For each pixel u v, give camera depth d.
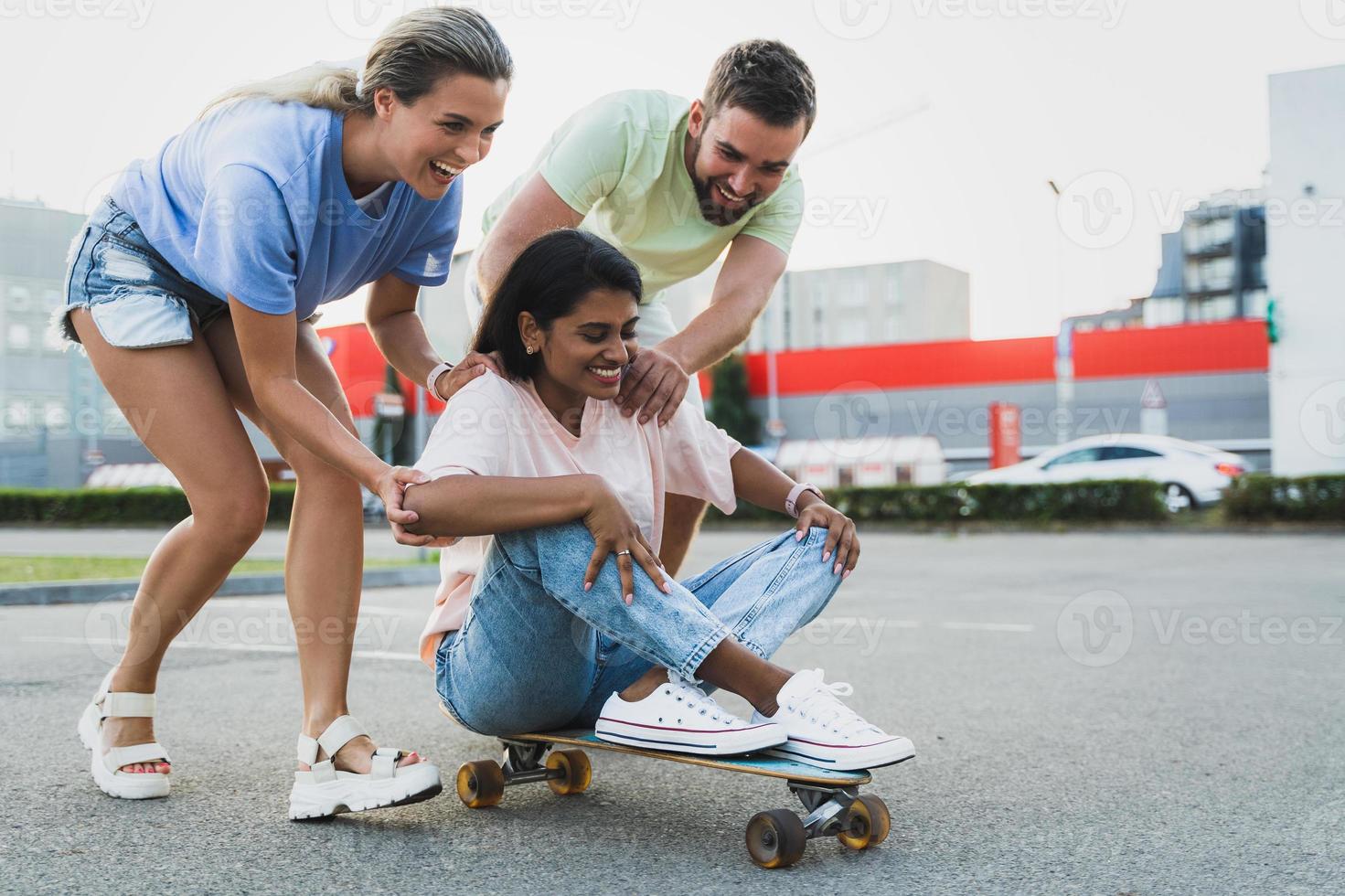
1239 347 18.52
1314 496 15.50
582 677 2.08
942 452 21.45
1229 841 1.99
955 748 2.79
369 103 2.06
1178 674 3.96
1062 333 20.12
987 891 1.72
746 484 2.30
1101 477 17.16
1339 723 3.08
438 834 2.02
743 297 2.65
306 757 2.10
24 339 11.62
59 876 1.76
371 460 1.96
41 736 2.79
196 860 1.85
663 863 1.86
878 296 37.69
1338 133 16.81
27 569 7.74
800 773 1.79
